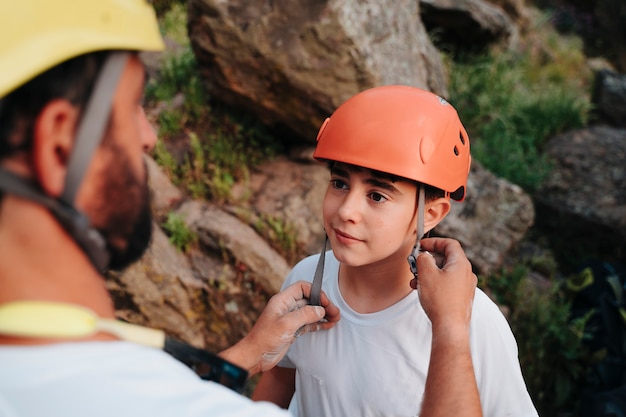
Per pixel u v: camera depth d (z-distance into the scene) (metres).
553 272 3.77
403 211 1.05
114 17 0.51
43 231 0.50
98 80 0.50
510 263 3.52
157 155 3.02
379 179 1.03
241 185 3.08
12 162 0.48
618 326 3.22
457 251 1.02
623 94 5.49
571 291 3.54
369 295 1.18
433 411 0.78
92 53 0.50
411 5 3.64
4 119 0.46
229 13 2.79
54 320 0.49
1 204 0.49
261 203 3.01
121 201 0.55
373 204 1.05
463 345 0.84
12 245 0.49
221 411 0.52
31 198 0.49
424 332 1.14
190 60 3.60
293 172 3.16
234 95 3.05
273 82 2.89
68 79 0.48
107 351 0.51
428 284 0.93
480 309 1.09
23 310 0.49
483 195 3.39
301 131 3.10
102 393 0.48
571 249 4.21
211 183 2.98
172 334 2.64
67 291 0.52
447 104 1.11
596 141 4.81
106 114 0.50
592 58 7.53
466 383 0.79
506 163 4.28
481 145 4.40
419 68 3.49
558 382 3.20
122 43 0.51
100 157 0.52
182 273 2.67
